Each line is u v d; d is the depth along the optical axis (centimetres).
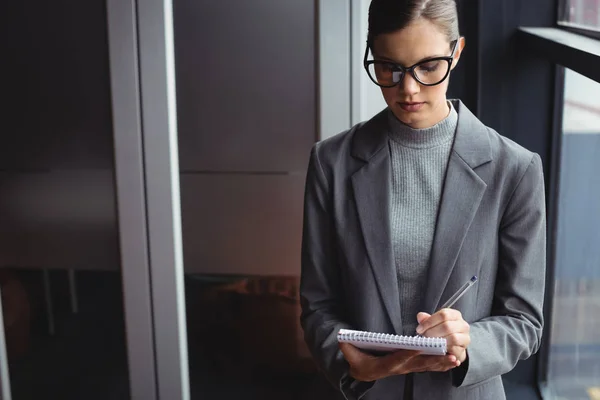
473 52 204
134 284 188
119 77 178
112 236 191
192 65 188
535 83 200
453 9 107
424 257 120
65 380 196
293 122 188
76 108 184
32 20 181
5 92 187
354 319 124
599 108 166
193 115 191
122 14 175
